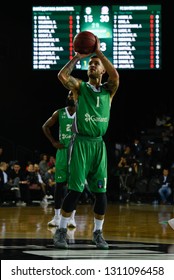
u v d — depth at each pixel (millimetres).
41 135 20000
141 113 21000
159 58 16484
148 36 16500
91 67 6117
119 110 20844
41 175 16922
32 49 16594
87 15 16531
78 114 6082
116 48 16500
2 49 19234
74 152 6102
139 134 20875
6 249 5887
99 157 6172
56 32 16562
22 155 19016
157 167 17953
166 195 17328
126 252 5742
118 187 18125
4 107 19406
